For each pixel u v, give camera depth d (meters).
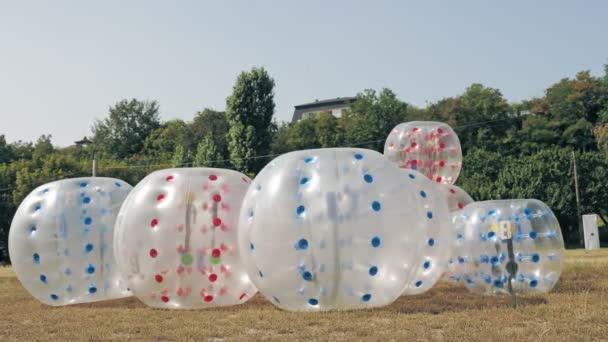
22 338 8.41
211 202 10.74
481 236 11.73
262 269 9.59
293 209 9.37
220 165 40.00
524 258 11.35
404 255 9.53
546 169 39.47
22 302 12.88
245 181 11.59
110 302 12.20
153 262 10.45
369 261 9.25
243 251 9.95
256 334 8.20
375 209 9.38
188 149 53.12
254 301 11.70
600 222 44.59
